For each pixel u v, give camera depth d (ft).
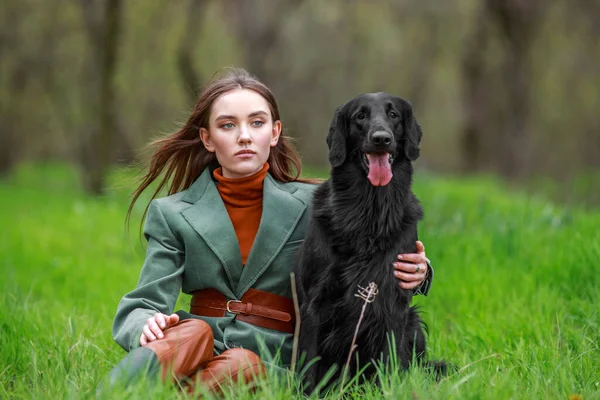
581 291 20.45
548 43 85.92
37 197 63.00
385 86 103.60
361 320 13.82
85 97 74.84
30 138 117.08
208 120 14.76
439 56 90.53
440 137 127.65
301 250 14.33
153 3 70.13
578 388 13.14
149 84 86.69
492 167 82.33
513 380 13.09
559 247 23.89
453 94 114.83
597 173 89.81
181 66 70.95
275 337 14.07
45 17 75.92
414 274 14.07
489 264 24.32
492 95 81.76
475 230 31.68
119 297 23.53
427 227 30.58
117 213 44.19
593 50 86.22
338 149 14.51
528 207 33.94
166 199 14.83
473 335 17.37
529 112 77.82
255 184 14.70
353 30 92.02
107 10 56.29
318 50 99.76
